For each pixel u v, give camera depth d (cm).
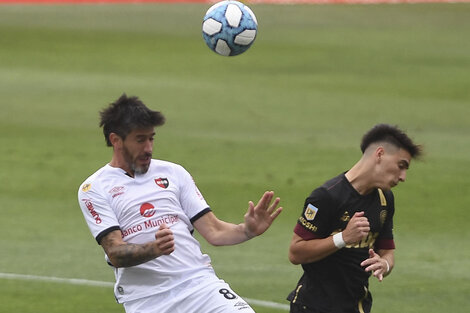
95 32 11419
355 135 6825
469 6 13975
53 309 3450
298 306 2492
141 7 13888
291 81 8888
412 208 5094
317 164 5956
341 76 9188
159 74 9069
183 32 11612
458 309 3534
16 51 10062
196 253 2391
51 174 5688
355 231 2331
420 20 12850
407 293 3725
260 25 12219
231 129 6944
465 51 10662
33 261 4119
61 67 9300
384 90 8594
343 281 2458
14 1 14262
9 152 6169
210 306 2322
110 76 8888
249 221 2362
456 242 4503
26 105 7581
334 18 12962
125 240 2345
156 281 2341
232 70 9362
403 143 2414
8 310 3422
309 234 2431
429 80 9062
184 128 6919
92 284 3806
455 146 6538
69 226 4731
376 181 2422
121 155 2356
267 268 4056
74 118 7181
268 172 5759
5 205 5056
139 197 2358
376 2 14462
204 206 2422
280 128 7006
